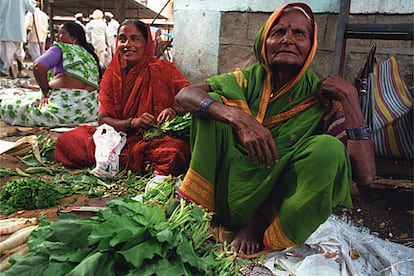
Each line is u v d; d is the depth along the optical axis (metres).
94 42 11.11
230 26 4.33
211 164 2.18
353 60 3.81
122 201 1.80
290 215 1.92
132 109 3.15
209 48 4.47
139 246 1.55
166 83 3.15
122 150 3.08
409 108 3.03
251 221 2.19
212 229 2.26
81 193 2.69
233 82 2.30
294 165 1.96
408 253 2.12
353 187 3.21
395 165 3.03
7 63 8.67
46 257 1.55
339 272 1.85
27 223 1.95
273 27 2.18
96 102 4.72
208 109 2.07
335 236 2.05
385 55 3.70
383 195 3.06
